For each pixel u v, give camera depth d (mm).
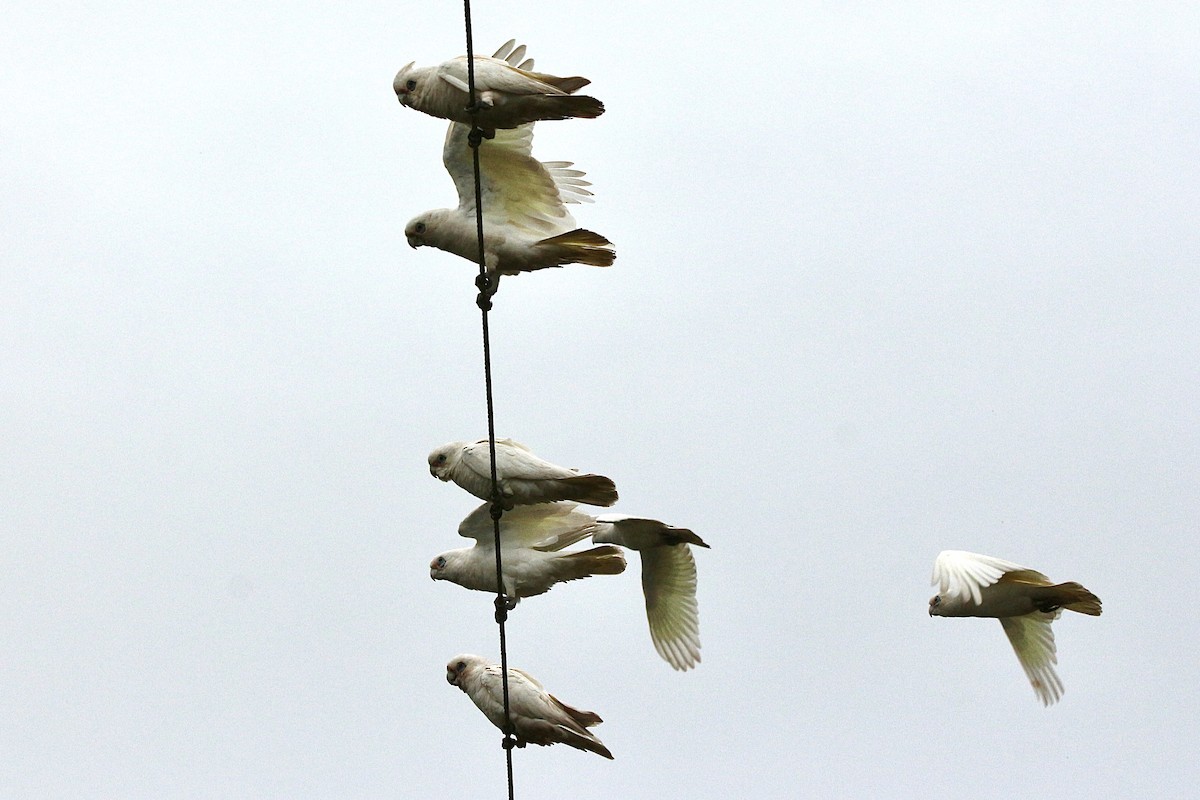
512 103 15000
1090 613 14852
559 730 16250
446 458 15898
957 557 14703
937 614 15398
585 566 16219
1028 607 14984
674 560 17344
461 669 16734
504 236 16203
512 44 15875
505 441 15734
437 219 16359
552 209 16344
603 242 15789
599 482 15312
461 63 15133
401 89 15484
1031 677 15586
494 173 16312
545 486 15453
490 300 14727
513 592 16438
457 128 16109
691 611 17359
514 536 16547
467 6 13984
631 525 16453
